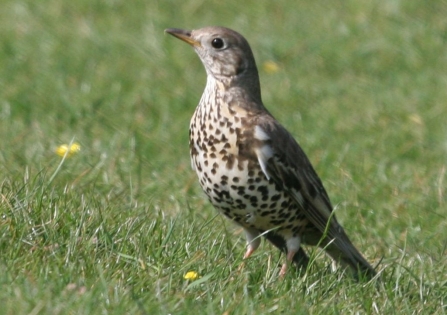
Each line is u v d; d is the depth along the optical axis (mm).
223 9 32344
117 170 18562
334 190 18781
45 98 23906
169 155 20594
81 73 26312
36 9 31641
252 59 14539
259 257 14203
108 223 13969
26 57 27234
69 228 13406
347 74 27750
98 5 32219
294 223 14328
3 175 16609
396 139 22609
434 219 17625
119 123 22484
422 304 13180
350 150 21594
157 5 32438
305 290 13094
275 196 13930
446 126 23750
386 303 12945
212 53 14453
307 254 15906
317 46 29359
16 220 13242
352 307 12727
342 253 14484
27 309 11031
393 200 18453
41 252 12664
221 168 13750
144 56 28188
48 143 19984
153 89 25391
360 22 31219
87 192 16141
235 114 13922
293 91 26047
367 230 16969
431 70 27953
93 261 12570
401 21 31391
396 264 14570
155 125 22672
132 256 13047
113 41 29031
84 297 11383
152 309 11438
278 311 12086
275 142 13867
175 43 29422
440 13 32031
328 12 32281
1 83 24875
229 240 14555
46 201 14125
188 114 23844
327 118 23875
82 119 22344
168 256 13344
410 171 20375
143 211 15305
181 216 15516
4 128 21344
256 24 31250
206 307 11789
